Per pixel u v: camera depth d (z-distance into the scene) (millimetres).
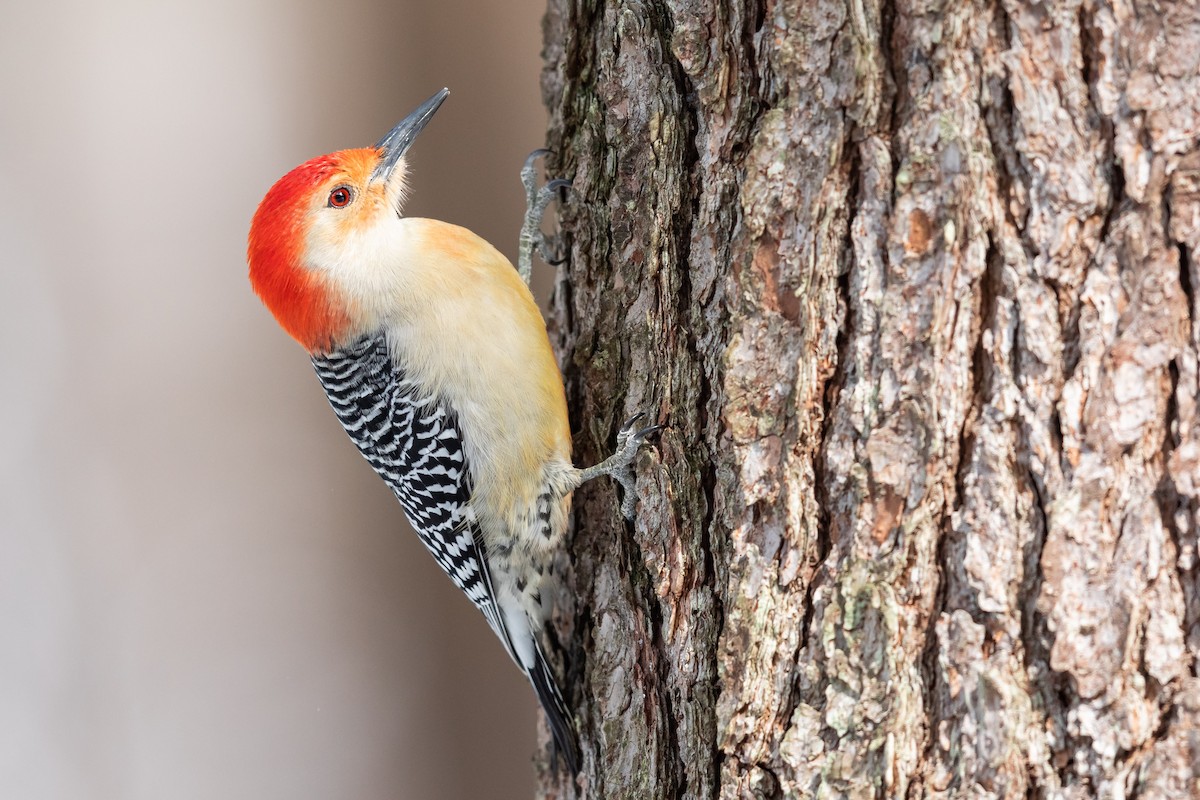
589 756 7531
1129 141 5039
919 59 5344
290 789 11312
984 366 5293
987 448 5266
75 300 11844
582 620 7773
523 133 12258
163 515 11672
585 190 7352
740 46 5973
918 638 5414
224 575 11641
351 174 8344
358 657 11734
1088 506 5133
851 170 5555
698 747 6195
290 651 11641
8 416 11508
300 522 11969
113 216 12016
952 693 5320
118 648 11344
